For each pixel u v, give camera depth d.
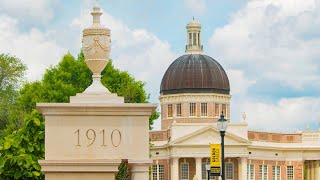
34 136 19.83
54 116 15.27
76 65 92.44
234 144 138.75
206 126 137.38
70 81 92.00
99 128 15.30
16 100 99.19
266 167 146.50
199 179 136.62
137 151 15.34
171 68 156.12
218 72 154.50
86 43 15.76
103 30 15.77
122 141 15.31
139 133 15.34
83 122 15.31
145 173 15.31
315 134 150.25
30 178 18.58
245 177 139.12
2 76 103.00
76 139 15.29
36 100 87.81
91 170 15.19
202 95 152.00
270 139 148.25
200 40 157.50
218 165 54.88
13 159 18.41
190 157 137.12
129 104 15.30
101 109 15.27
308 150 149.75
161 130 143.62
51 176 15.20
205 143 136.62
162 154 141.00
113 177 15.27
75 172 15.20
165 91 154.75
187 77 153.00
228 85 154.75
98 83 15.85
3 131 83.06
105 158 15.29
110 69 88.75
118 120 15.34
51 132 15.25
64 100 88.94
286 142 149.75
